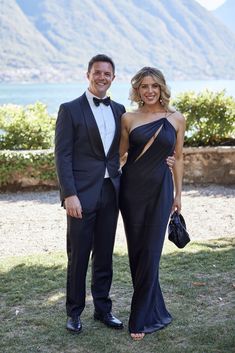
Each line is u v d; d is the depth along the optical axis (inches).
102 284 148.1
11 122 381.1
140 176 139.5
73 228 139.5
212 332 141.2
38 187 356.2
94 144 137.9
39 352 133.9
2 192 351.9
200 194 334.6
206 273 186.4
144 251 141.0
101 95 139.2
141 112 142.5
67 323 145.3
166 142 138.3
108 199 141.5
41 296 169.6
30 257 212.2
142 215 140.9
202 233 250.8
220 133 374.9
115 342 138.3
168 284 176.4
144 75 138.8
